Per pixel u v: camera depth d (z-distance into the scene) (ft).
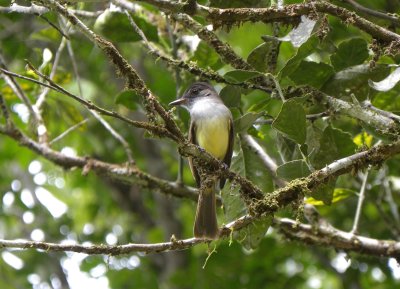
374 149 26.68
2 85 42.32
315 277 54.29
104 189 58.95
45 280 56.59
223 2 30.76
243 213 30.27
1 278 55.83
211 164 26.94
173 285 51.26
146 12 40.29
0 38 45.19
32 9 31.12
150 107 24.76
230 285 51.13
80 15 37.60
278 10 28.14
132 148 57.00
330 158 29.37
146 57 55.42
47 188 59.98
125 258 57.47
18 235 57.82
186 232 57.21
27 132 43.55
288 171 26.81
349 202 45.60
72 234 60.70
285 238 35.09
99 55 54.03
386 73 30.60
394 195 45.29
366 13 29.53
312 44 27.86
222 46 31.04
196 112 33.73
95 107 23.82
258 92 48.75
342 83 30.68
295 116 26.09
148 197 60.49
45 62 37.88
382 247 34.22
